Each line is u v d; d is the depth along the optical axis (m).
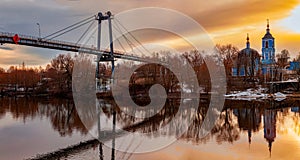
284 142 23.19
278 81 77.25
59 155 21.38
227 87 68.50
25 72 106.94
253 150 20.72
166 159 18.80
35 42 58.56
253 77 79.31
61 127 32.50
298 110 44.88
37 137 27.61
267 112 42.66
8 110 50.22
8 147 23.92
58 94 77.50
